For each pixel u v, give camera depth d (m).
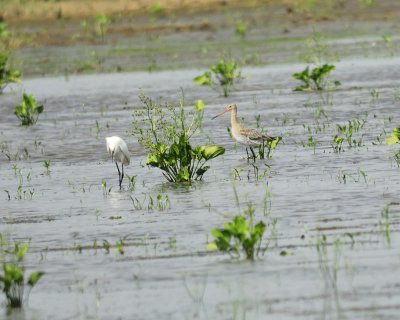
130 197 31.97
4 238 27.95
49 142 43.22
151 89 56.12
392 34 73.50
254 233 24.22
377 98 48.59
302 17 81.75
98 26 80.19
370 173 33.09
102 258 25.30
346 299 21.06
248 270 23.42
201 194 31.72
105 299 22.19
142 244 26.31
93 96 55.00
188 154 33.91
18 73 58.88
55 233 28.16
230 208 29.53
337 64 61.69
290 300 21.25
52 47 75.25
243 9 86.50
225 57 65.50
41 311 21.78
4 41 76.25
